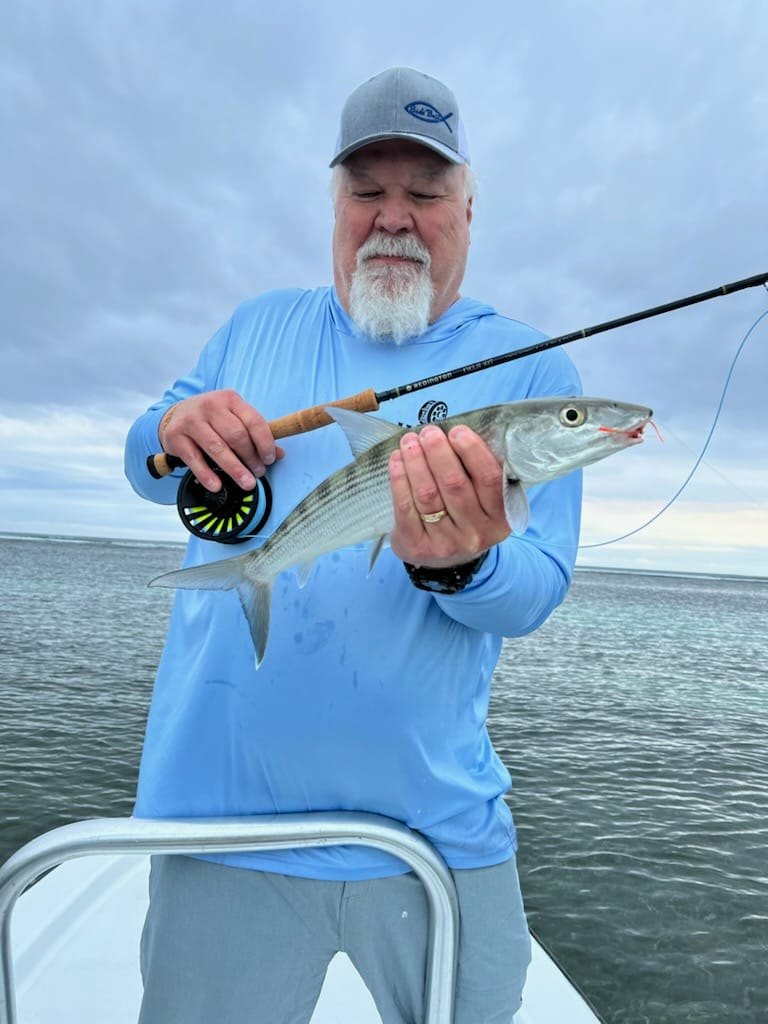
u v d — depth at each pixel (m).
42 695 5.18
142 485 0.93
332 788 0.74
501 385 0.84
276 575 0.78
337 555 0.78
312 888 0.75
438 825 0.75
